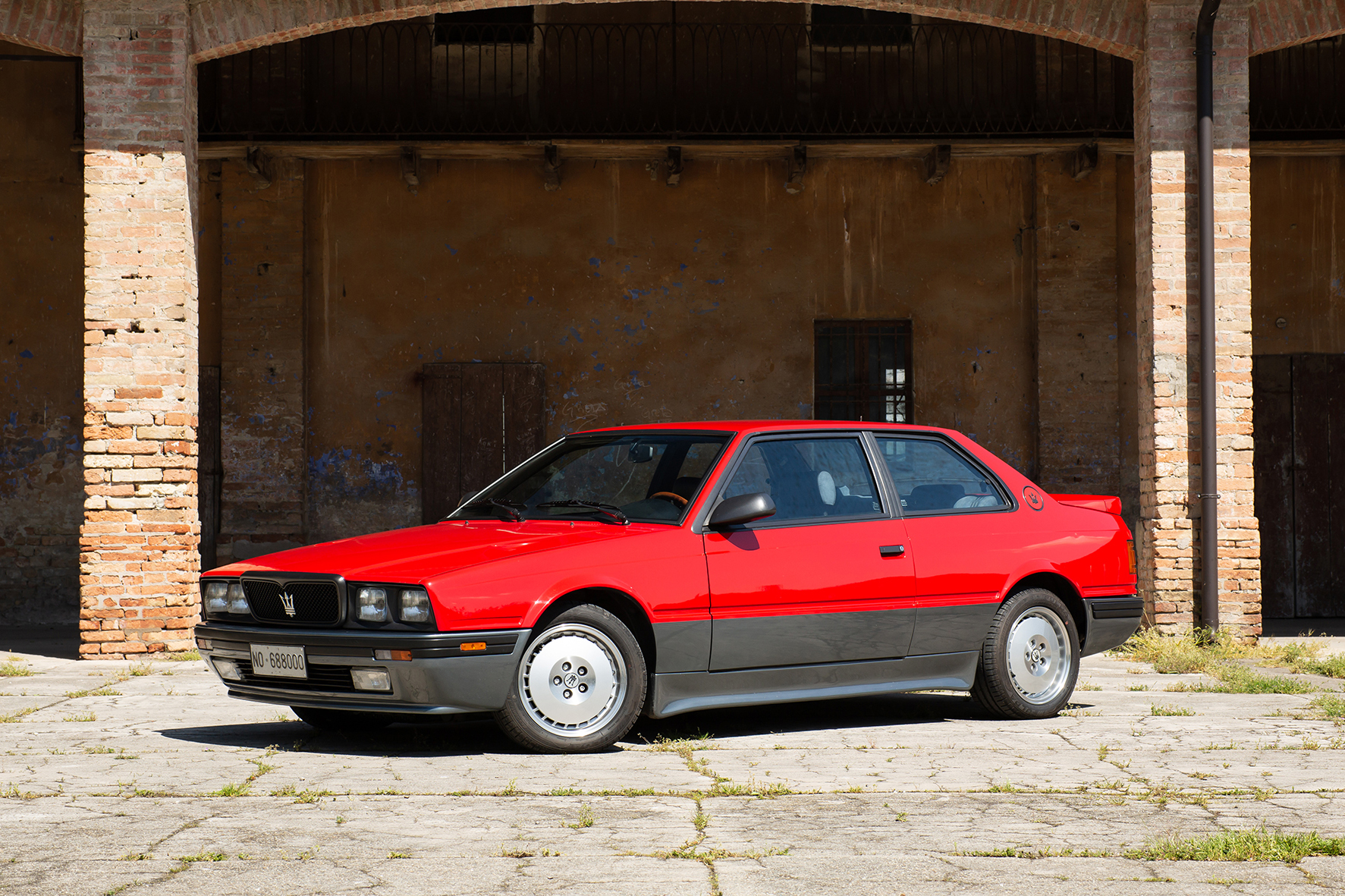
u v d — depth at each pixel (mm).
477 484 15000
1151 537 11094
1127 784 5004
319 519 14961
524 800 4688
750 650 6062
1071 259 15062
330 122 14977
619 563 5777
